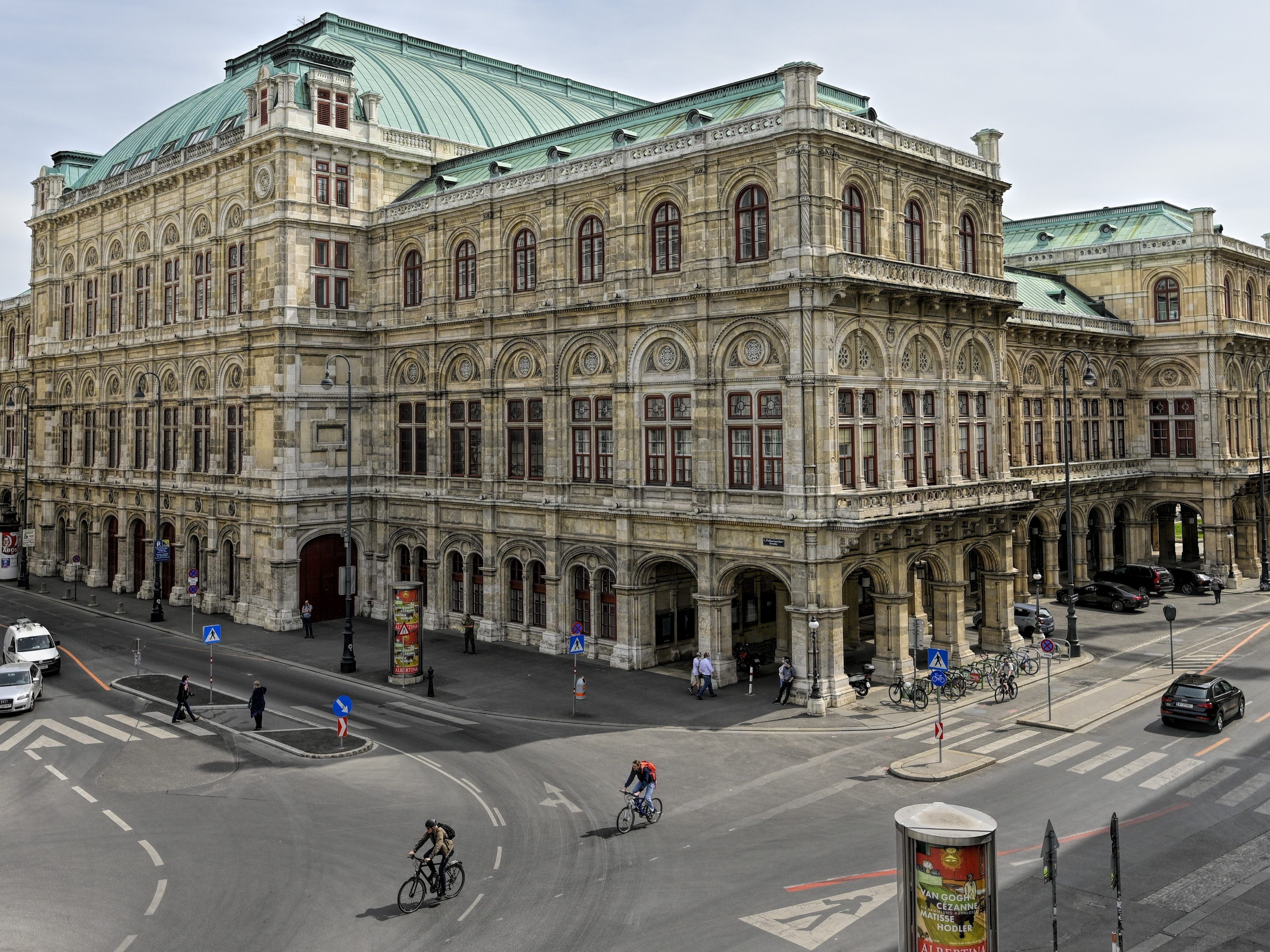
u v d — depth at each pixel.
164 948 19.19
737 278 39.09
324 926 20.03
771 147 37.66
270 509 52.31
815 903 20.64
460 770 29.89
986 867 16.02
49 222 71.69
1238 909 20.12
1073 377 63.03
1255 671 41.03
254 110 53.91
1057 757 30.36
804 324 36.72
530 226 47.06
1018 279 65.00
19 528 75.12
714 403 39.66
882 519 37.06
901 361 40.25
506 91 69.31
